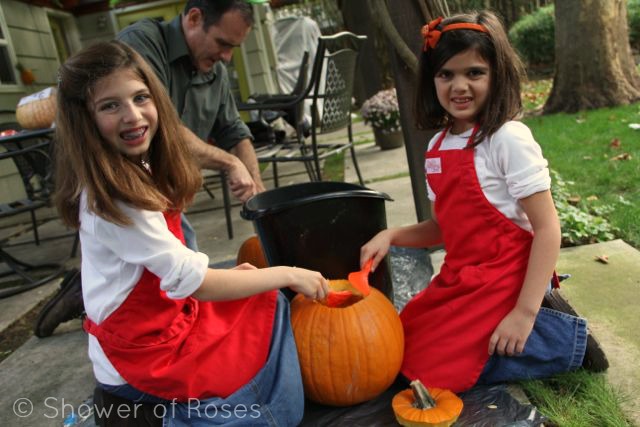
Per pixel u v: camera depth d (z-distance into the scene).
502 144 1.47
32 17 6.91
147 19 2.35
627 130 4.74
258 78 9.12
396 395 1.45
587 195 3.20
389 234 1.80
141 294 1.35
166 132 1.44
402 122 2.57
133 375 1.34
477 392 1.52
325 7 13.45
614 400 1.39
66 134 1.29
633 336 1.68
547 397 1.45
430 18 2.41
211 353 1.38
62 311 2.28
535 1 11.89
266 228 1.73
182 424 1.34
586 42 6.04
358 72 11.20
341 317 1.47
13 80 6.34
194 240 2.25
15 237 4.51
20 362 2.15
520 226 1.51
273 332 1.47
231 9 2.17
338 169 5.35
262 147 3.92
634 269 2.11
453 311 1.55
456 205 1.58
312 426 1.46
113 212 1.26
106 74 1.27
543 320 1.51
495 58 1.49
